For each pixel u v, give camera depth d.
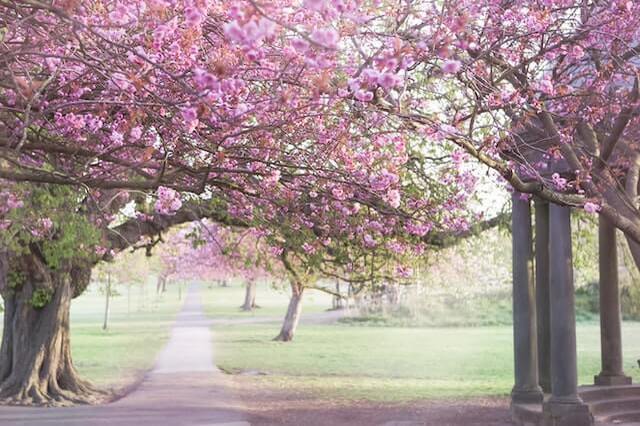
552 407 14.86
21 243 19.02
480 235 19.97
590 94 11.41
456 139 9.30
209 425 16.19
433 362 31.25
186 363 30.11
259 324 54.53
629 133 13.73
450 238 18.03
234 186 10.03
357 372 27.97
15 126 8.29
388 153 10.12
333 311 68.00
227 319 60.56
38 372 20.12
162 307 82.62
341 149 9.41
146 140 8.64
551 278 15.17
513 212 16.84
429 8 8.30
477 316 52.19
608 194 12.29
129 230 19.98
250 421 17.00
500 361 31.31
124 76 6.85
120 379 24.97
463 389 23.23
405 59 6.75
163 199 7.82
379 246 15.08
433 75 9.23
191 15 5.71
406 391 22.86
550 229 15.30
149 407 18.84
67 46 6.84
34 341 20.28
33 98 6.61
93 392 20.91
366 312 57.91
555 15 10.64
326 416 18.06
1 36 7.05
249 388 23.22
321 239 13.60
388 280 18.75
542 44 10.41
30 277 20.09
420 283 43.12
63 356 20.81
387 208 11.27
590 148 12.73
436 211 12.20
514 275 16.78
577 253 23.66
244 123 8.94
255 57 5.05
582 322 48.91
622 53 11.71
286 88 8.12
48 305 20.55
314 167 9.02
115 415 17.50
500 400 20.42
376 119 8.83
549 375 18.20
